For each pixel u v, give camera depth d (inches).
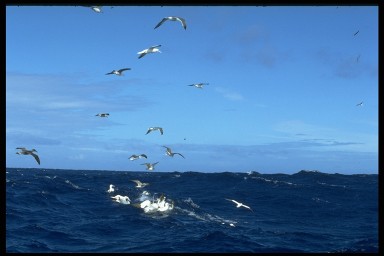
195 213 1305.4
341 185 2181.3
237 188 2037.4
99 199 1489.9
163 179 2492.6
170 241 920.3
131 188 1914.4
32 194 1421.0
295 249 892.0
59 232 964.0
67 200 1425.9
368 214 1418.6
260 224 1200.2
